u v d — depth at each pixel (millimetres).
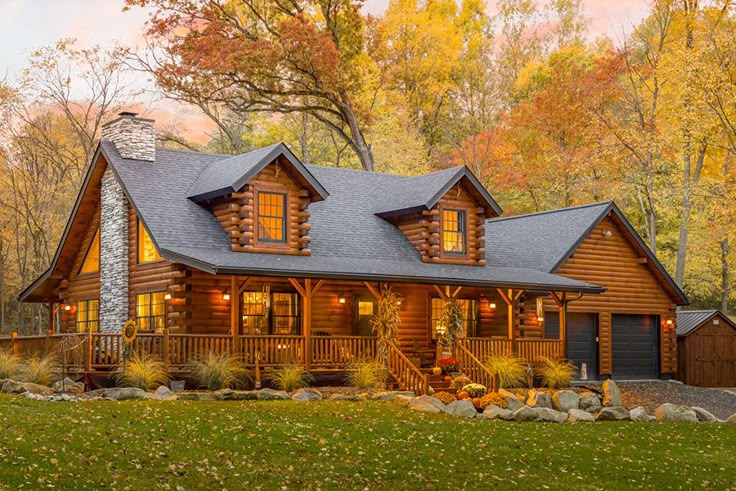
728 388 35750
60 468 12602
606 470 15961
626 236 34188
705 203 41844
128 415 17016
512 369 26812
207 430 16141
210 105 54344
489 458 16109
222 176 26547
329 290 27953
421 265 28266
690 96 36938
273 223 26188
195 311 25250
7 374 21719
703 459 17609
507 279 28188
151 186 26812
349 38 45125
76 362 22422
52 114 48094
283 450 15258
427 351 29125
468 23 69750
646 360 34781
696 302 52719
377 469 14594
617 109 52250
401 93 59938
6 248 51094
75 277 31109
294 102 51781
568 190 47719
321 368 24562
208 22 43594
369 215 30422
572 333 32594
